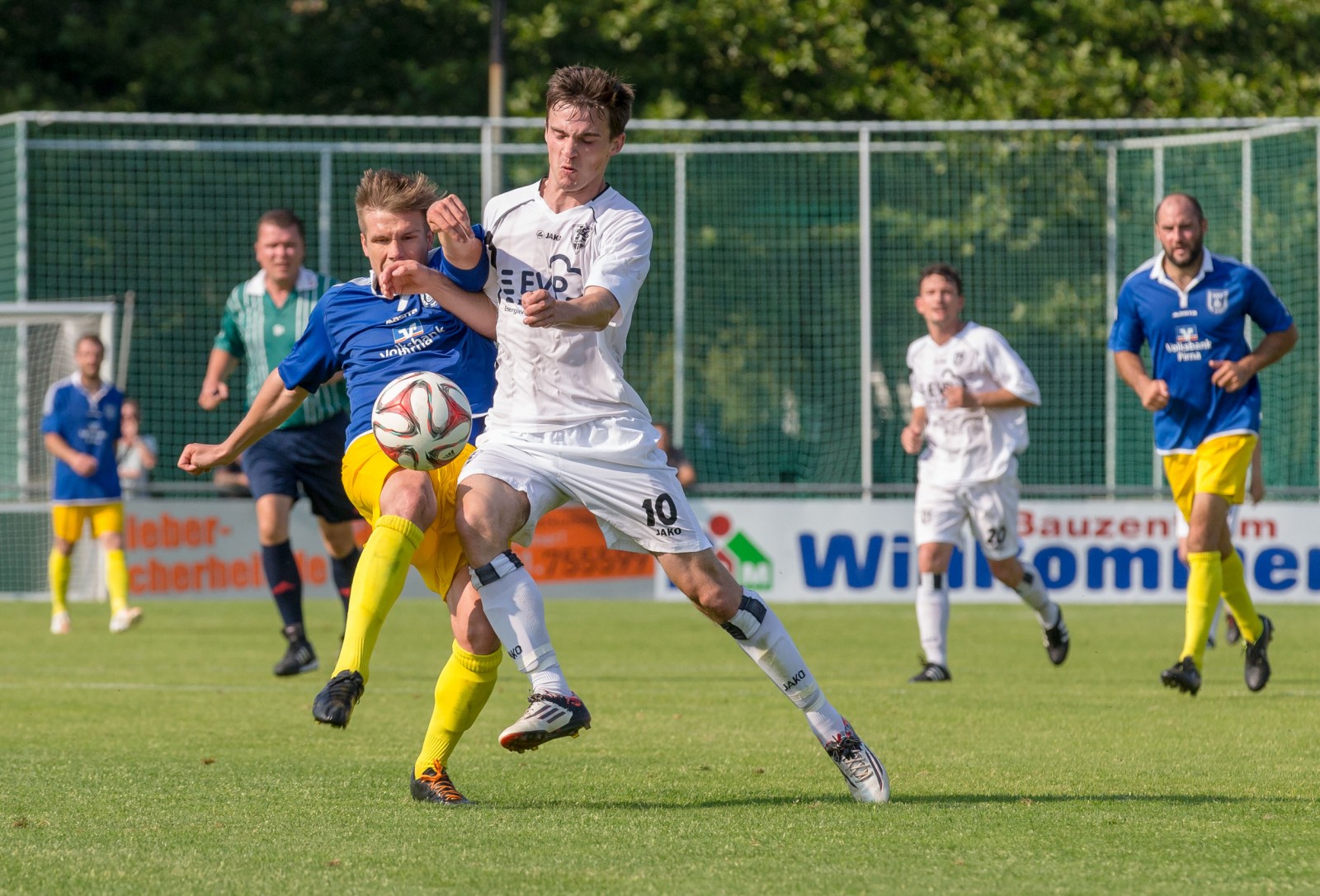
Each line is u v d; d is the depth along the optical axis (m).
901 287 55.03
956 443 30.44
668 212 55.62
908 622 46.00
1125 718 22.81
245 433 16.45
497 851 12.62
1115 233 53.19
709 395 55.09
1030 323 54.94
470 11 71.31
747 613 14.97
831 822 13.99
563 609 51.38
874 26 71.69
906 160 55.16
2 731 21.27
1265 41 74.19
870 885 11.38
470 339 16.16
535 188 15.16
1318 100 71.44
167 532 50.34
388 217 15.78
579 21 71.38
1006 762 18.17
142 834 13.40
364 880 11.55
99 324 51.44
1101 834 13.38
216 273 57.25
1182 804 15.02
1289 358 53.12
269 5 71.75
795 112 70.25
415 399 14.58
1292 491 50.25
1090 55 70.44
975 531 30.72
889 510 50.41
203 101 71.88
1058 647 31.98
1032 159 54.78
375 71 74.00
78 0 73.31
